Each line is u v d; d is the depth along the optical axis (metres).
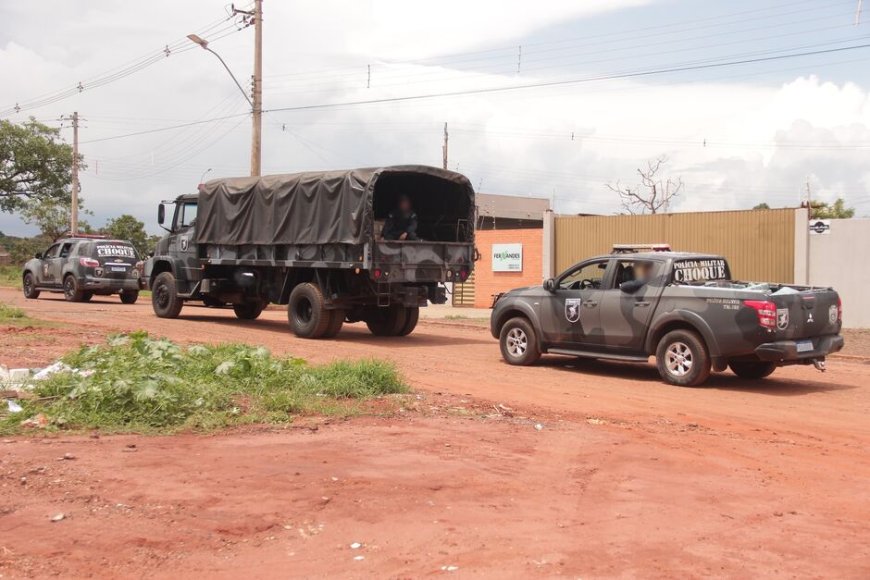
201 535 4.79
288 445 7.02
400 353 14.93
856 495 6.12
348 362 10.40
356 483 5.89
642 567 4.51
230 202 18.58
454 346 16.53
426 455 6.84
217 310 25.48
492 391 10.73
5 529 4.76
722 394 10.93
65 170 56.34
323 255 16.52
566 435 7.92
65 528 4.80
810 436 8.31
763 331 10.74
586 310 12.59
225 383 9.18
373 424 8.05
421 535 4.92
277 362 9.93
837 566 4.61
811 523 5.39
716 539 5.02
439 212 18.06
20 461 6.07
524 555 4.65
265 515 5.15
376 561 4.51
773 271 22.41
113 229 49.09
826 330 11.66
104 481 5.68
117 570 4.29
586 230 26.11
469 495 5.76
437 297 17.20
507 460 6.80
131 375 8.03
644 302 11.93
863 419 9.32
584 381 11.91
